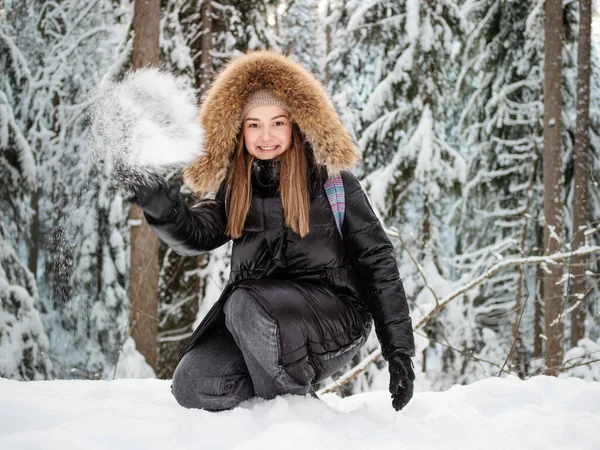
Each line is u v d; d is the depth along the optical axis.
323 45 18.56
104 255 9.48
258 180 2.17
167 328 9.37
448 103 9.20
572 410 2.24
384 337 2.10
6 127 9.16
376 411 2.13
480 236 9.74
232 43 9.08
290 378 1.93
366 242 2.15
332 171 2.15
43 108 10.41
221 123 2.21
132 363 7.18
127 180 1.83
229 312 2.00
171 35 8.70
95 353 9.66
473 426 1.90
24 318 8.30
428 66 8.68
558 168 8.52
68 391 2.55
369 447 1.61
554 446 1.71
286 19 16.47
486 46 9.39
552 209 8.50
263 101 2.19
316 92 2.18
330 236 2.14
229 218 2.16
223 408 2.01
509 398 2.45
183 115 1.89
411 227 8.70
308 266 2.14
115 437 1.59
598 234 9.50
